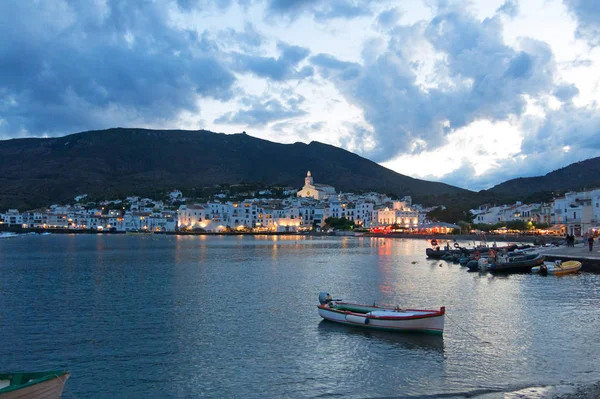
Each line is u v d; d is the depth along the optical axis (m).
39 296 51.09
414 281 61.44
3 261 94.88
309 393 24.83
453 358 29.34
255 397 24.53
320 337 34.19
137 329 36.91
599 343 31.92
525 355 29.67
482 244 126.44
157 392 25.28
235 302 47.38
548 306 43.41
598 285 55.53
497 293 50.75
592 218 135.62
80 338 34.56
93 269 78.31
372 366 28.28
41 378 19.42
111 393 25.20
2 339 34.34
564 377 26.02
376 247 143.25
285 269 77.81
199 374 27.58
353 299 48.41
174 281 62.72
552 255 73.69
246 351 31.39
